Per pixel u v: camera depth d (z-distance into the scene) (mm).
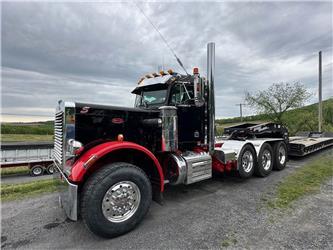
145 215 2795
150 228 2684
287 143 6875
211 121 4074
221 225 2719
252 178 5156
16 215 3094
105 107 3006
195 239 2404
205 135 4156
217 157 4355
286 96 17156
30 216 3059
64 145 2627
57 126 3156
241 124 6613
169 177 3621
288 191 3973
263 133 6062
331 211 3080
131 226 2582
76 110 2756
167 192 4125
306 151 7293
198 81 3688
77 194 2359
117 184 2527
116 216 2525
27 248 2279
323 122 19047
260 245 2256
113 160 2920
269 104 17609
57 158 3137
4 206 3428
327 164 6508
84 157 2529
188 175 3553
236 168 4613
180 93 3932
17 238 2480
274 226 2662
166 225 2756
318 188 4141
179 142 3887
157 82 3789
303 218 2865
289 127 17562
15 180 10148
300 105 16812
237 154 4629
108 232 2416
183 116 3963
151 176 3180
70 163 2574
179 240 2393
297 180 4754
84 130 2877
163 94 3822
